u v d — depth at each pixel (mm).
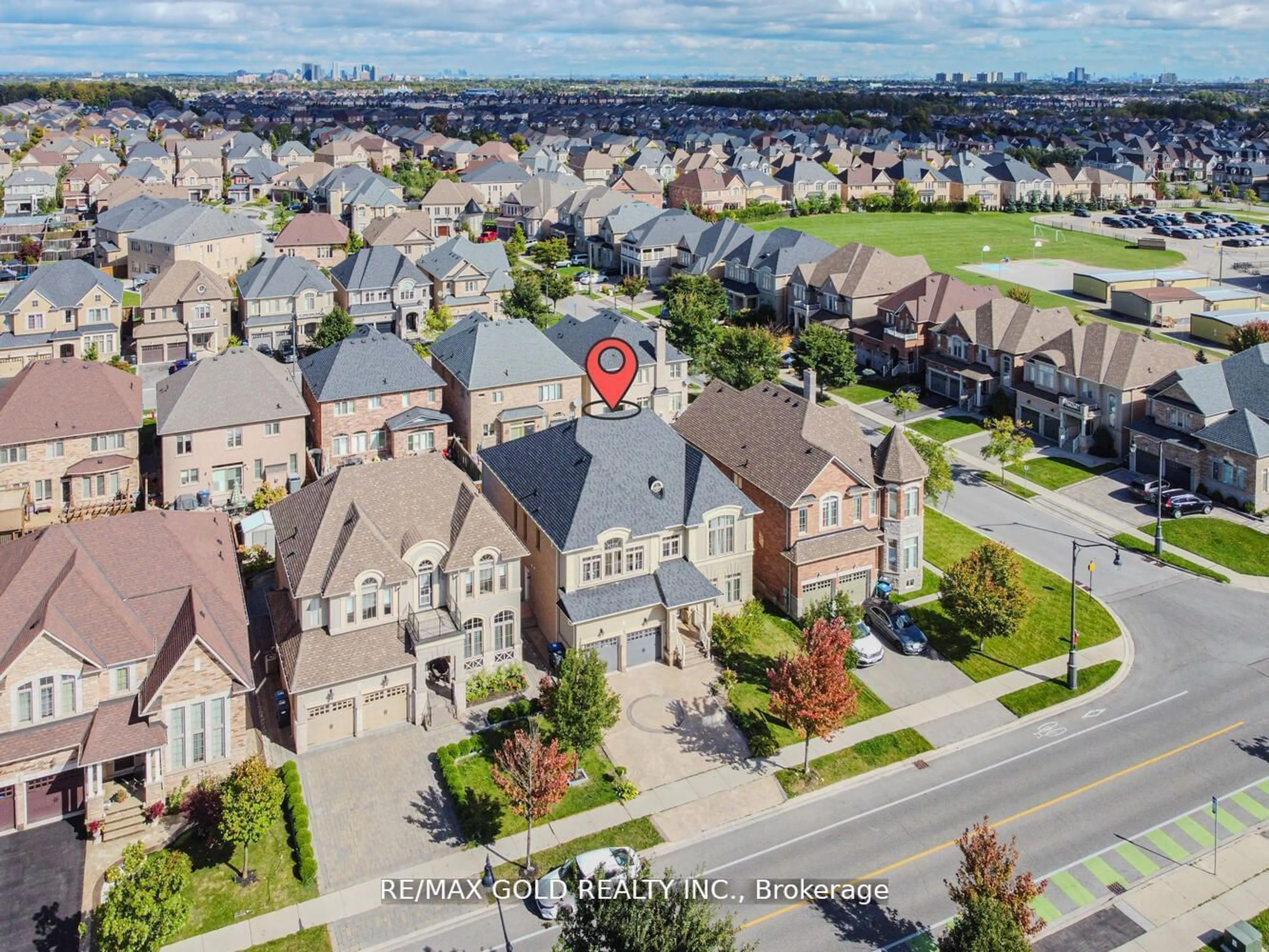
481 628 54406
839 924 39625
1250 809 46219
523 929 39625
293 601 52219
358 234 166875
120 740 43750
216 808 42312
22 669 43562
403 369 86250
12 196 195625
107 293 112938
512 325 91375
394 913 40312
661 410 96438
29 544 49438
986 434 96562
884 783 48625
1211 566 70062
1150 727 52562
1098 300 144125
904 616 61656
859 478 62875
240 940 38875
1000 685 56750
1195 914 40219
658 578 57531
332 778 47812
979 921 34406
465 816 45188
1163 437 83062
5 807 43844
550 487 59844
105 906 36594
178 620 47875
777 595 63938
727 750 50781
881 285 123438
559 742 46969
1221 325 121000
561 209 190625
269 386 80875
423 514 54844
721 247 149750
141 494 79250
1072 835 44719
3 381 83875
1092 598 65812
